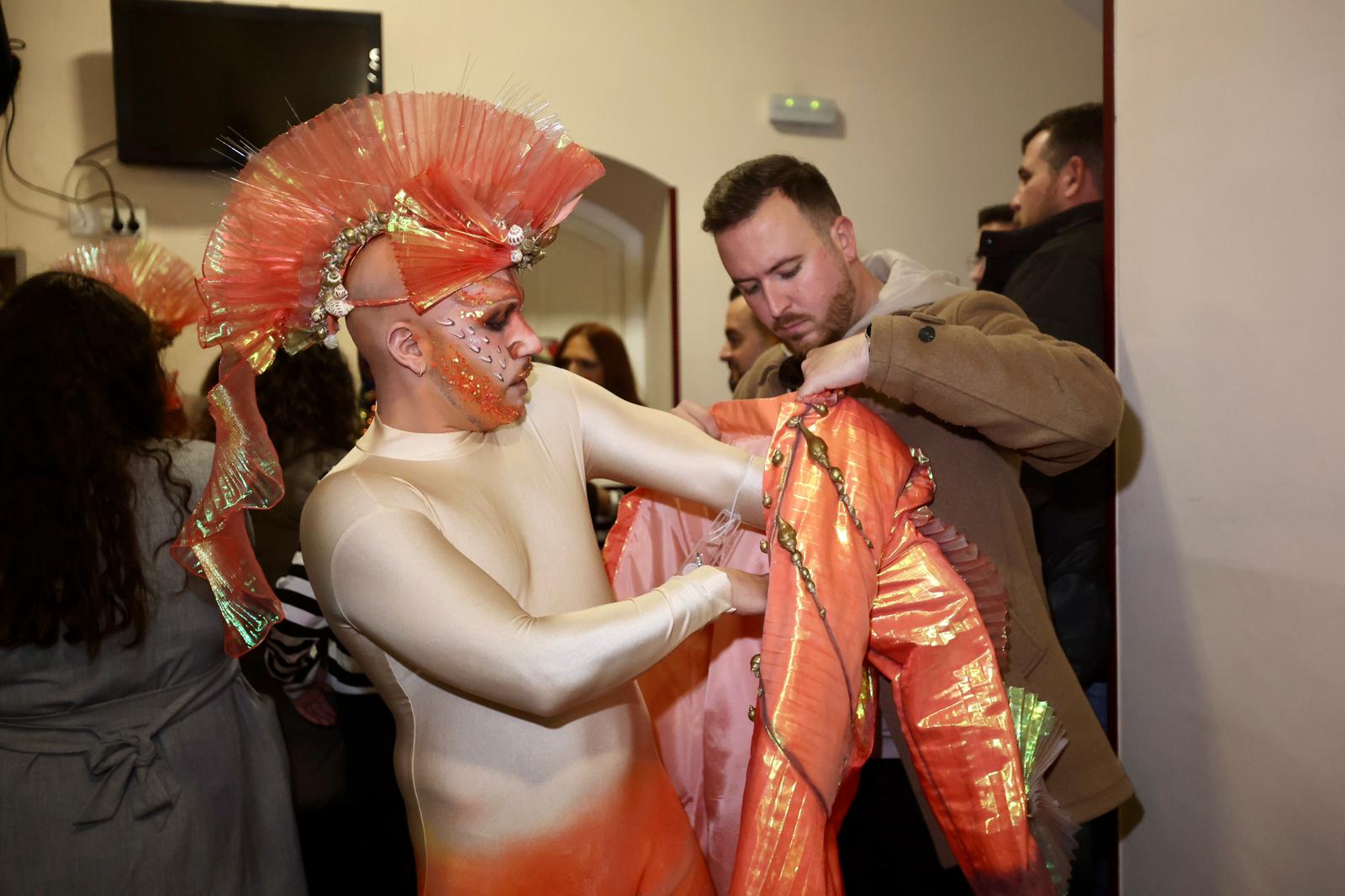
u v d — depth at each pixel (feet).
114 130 11.24
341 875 6.24
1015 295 7.98
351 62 11.53
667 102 12.87
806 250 5.40
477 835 3.67
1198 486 5.51
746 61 13.12
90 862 4.42
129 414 4.87
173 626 4.72
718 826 4.86
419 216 3.48
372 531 3.42
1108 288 6.11
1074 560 7.01
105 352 4.74
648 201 14.05
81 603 4.43
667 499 5.03
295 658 5.96
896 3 13.57
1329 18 4.61
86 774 4.49
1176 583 5.71
